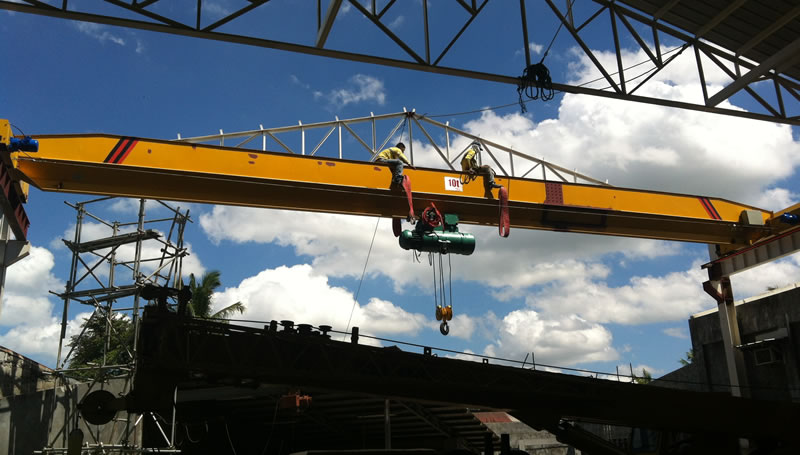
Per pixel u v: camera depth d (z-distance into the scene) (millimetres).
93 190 17609
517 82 16141
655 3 17453
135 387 16062
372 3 14180
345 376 18453
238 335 17234
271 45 14102
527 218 22203
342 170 19500
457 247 19156
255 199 19188
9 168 16531
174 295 17328
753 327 28828
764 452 22375
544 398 21375
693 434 22953
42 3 12461
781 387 27297
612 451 22609
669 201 23656
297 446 33656
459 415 27703
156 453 22141
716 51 18984
